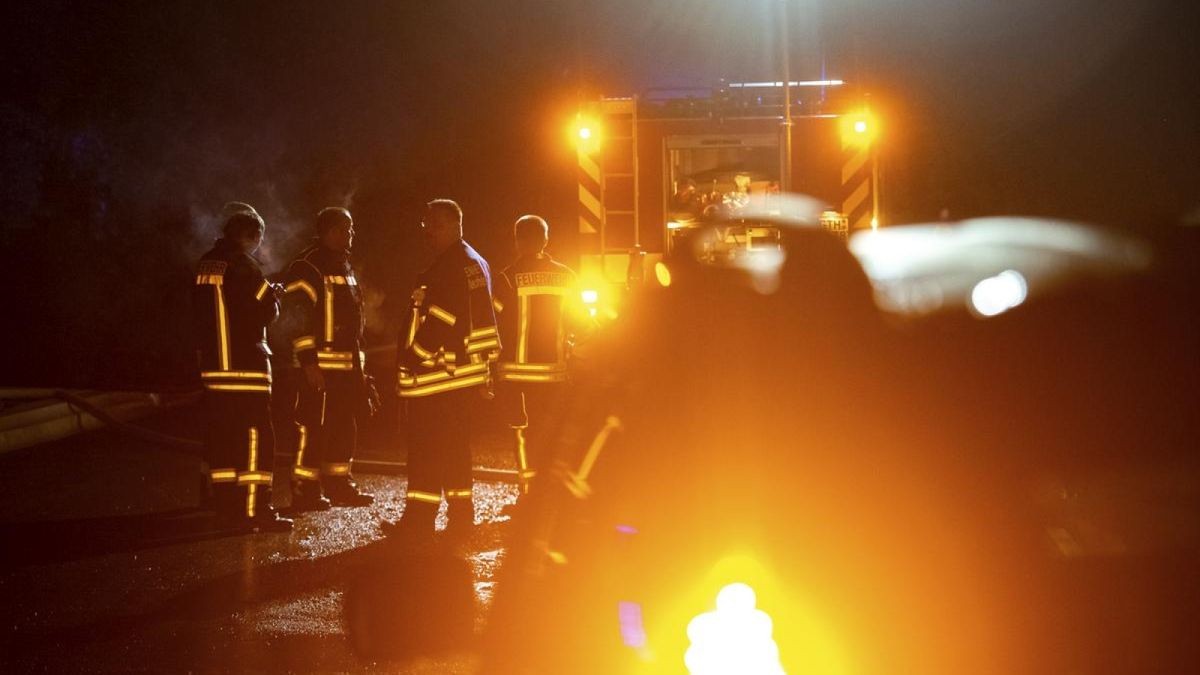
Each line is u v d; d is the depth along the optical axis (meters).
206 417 8.59
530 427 8.61
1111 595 5.18
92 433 12.82
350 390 9.28
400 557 7.65
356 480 10.43
